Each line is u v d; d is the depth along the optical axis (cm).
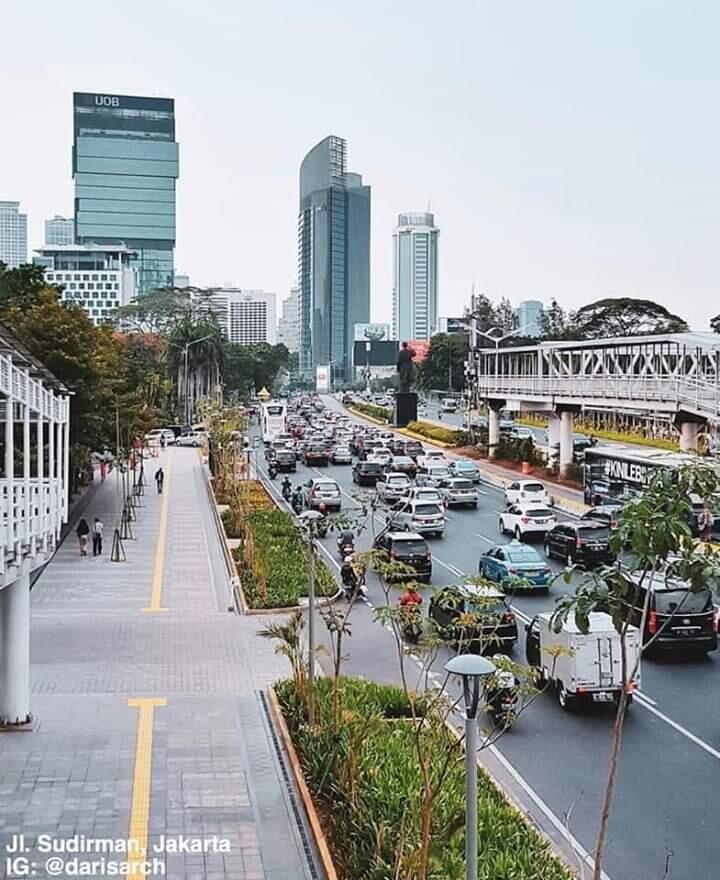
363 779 1405
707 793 1533
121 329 14712
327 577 3047
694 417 4375
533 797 1516
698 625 2284
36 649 2362
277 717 1848
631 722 1862
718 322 10338
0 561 1507
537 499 5016
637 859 1314
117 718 1850
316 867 1280
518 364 6938
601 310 11212
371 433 8919
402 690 1845
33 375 1858
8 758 1636
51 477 1848
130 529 4438
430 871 1117
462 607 1691
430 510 4209
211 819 1418
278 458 6694
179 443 9262
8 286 5347
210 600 2970
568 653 1269
